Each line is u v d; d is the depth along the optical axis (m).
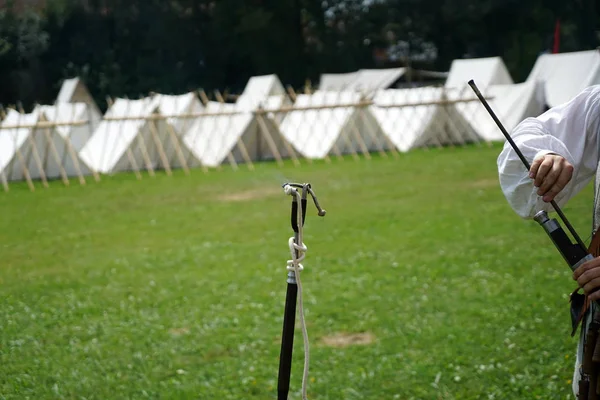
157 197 13.98
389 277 7.42
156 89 35.19
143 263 8.61
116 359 5.48
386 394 4.68
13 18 34.38
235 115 19.53
